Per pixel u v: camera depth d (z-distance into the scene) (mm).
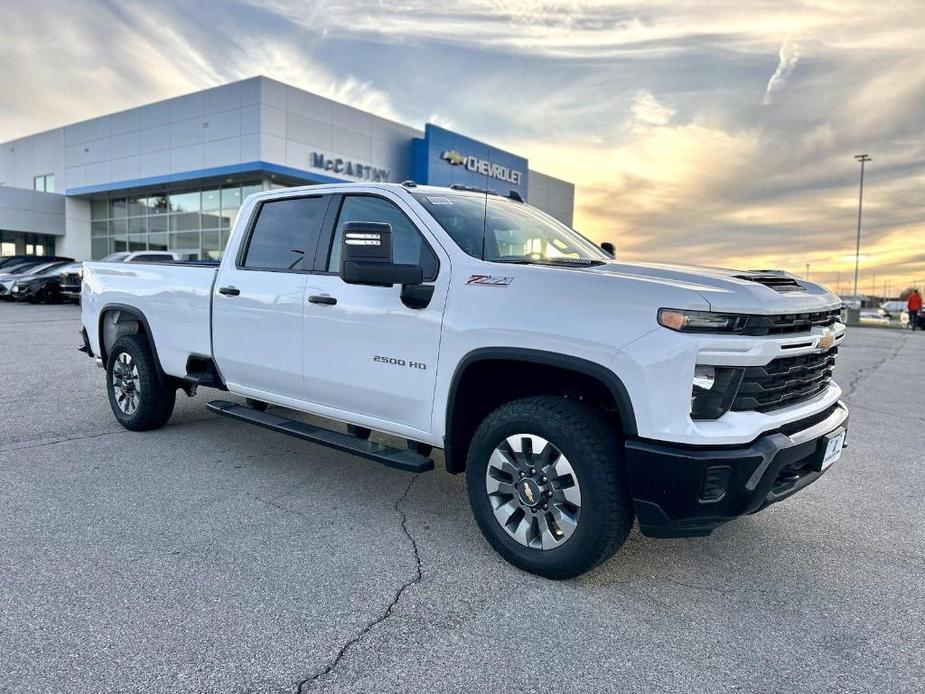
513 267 3268
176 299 5082
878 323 41000
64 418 6055
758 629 2768
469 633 2678
